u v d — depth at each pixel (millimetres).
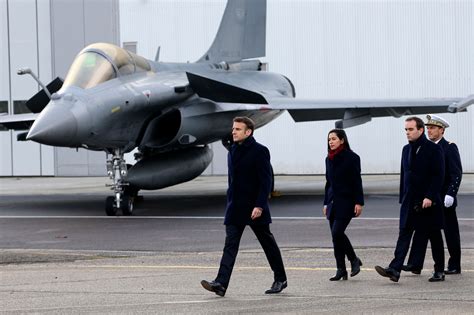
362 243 33094
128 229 39062
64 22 84875
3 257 30922
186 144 48781
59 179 81500
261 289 24156
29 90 86000
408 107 52094
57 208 50281
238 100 48406
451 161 26234
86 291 24109
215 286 22766
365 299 22453
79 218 44344
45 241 35625
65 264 29344
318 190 60312
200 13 82812
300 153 80312
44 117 41031
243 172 23312
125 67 46656
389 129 78625
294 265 28328
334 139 25328
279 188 62719
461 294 23047
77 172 85375
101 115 43094
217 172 83312
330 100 52844
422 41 78438
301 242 33844
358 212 25172
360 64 79688
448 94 78250
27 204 53438
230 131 52875
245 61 61250
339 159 25281
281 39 81188
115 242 34812
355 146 79312
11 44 86062
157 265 28812
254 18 62219
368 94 79688
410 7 78500
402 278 25766
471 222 39406
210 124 49938
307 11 80500
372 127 78875
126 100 44562
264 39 62906
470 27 77500
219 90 47094
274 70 81438
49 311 21438
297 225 39438
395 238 34312
